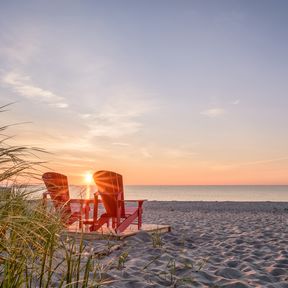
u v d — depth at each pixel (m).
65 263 2.99
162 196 53.22
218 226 9.48
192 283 3.68
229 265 4.68
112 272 3.80
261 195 59.28
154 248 5.50
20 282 2.12
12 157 2.28
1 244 2.14
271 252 5.64
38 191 2.84
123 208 6.70
